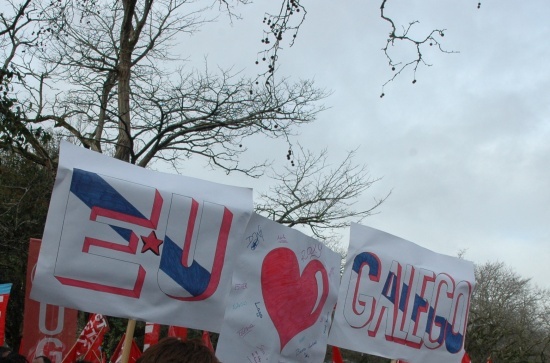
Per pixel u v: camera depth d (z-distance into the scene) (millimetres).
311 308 5715
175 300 4703
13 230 12078
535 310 37562
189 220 4777
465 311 7008
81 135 13625
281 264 5461
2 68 9188
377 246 6402
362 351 6199
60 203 4332
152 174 4750
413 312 6570
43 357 3896
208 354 2232
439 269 6824
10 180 12516
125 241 4520
